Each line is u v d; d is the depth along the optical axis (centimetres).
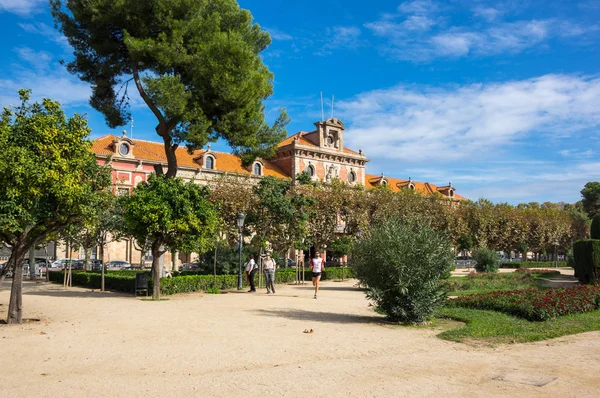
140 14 2111
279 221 2831
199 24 2173
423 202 4531
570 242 6750
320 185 3862
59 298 1880
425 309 1211
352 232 3744
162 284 2030
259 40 2592
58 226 1303
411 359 803
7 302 1716
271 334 1036
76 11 2150
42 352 843
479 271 3575
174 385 635
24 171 1110
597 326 1180
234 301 1777
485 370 727
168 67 2178
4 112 1213
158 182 1880
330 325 1184
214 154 5244
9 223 1116
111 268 4034
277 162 6047
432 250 1232
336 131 6238
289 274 2980
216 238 2359
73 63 2367
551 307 1310
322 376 682
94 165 1350
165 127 2241
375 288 1240
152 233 1852
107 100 2444
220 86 2130
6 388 620
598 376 693
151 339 967
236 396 587
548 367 750
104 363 762
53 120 1217
